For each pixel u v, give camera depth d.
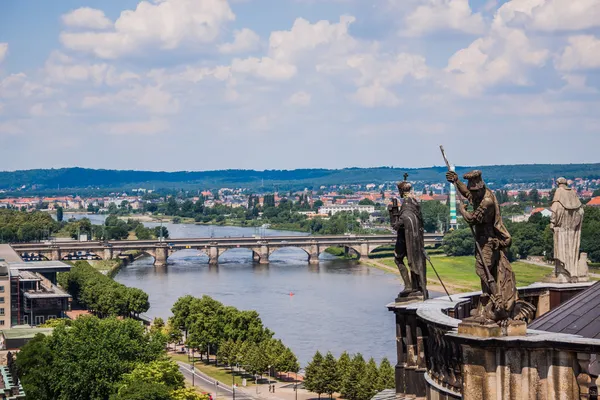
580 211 70.25
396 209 67.75
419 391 63.59
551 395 48.75
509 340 48.81
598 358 48.25
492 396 49.41
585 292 58.91
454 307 60.16
